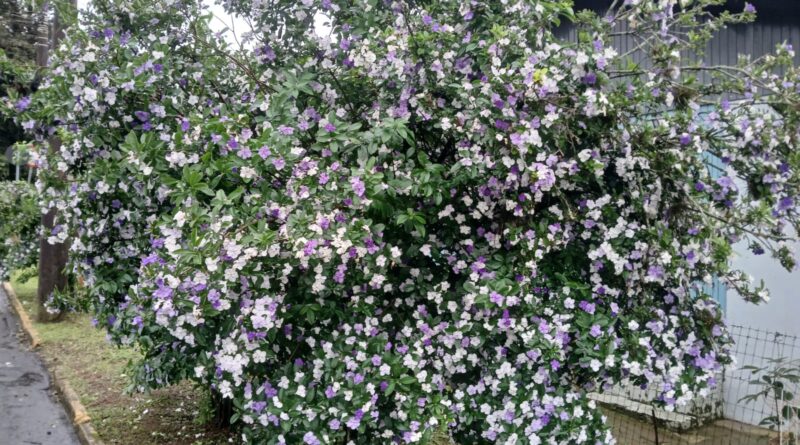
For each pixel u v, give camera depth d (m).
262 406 2.33
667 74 2.51
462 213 2.71
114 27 3.07
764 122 2.40
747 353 4.67
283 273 2.38
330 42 2.93
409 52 2.62
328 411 2.32
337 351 2.45
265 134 2.45
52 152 3.23
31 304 9.96
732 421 4.75
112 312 3.26
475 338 2.50
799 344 4.41
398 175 2.53
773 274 4.60
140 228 3.11
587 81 2.37
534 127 2.31
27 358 6.79
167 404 4.93
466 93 2.40
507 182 2.41
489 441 2.68
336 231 2.27
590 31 2.90
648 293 2.64
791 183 2.44
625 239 2.54
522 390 2.46
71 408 4.99
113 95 2.84
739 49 4.66
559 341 2.41
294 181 2.42
